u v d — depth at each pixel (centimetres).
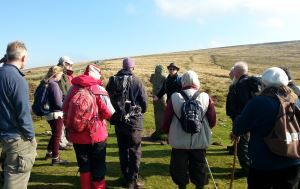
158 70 567
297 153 223
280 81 232
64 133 496
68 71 454
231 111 375
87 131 298
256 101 230
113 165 426
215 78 2406
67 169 405
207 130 305
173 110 303
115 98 336
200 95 303
